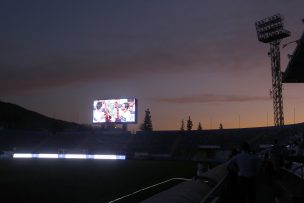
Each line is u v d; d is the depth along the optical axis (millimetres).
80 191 33031
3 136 101562
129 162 74000
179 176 44812
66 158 86562
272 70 80000
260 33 79938
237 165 10602
